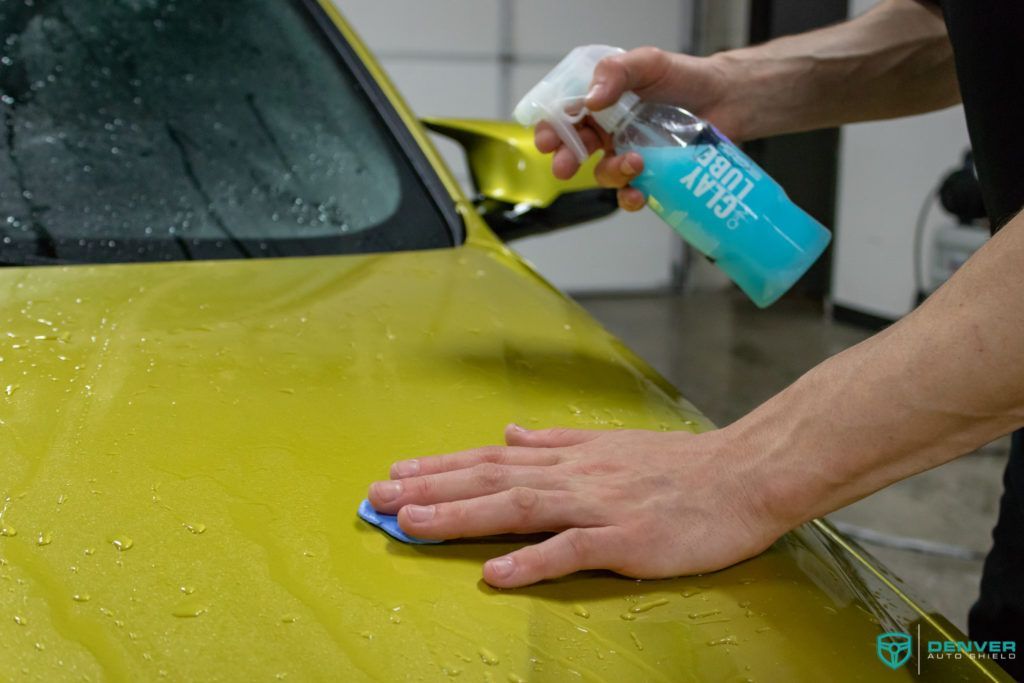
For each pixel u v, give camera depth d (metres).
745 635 0.56
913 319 0.58
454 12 4.94
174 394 0.76
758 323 4.71
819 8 4.65
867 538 2.43
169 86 1.20
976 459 3.00
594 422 0.79
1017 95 0.75
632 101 0.89
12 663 0.48
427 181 1.25
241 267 1.05
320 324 0.92
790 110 1.08
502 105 5.14
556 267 5.37
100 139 1.13
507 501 0.60
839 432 0.59
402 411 0.77
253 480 0.65
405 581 0.57
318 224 1.15
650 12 5.18
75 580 0.54
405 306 0.98
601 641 0.54
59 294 0.93
